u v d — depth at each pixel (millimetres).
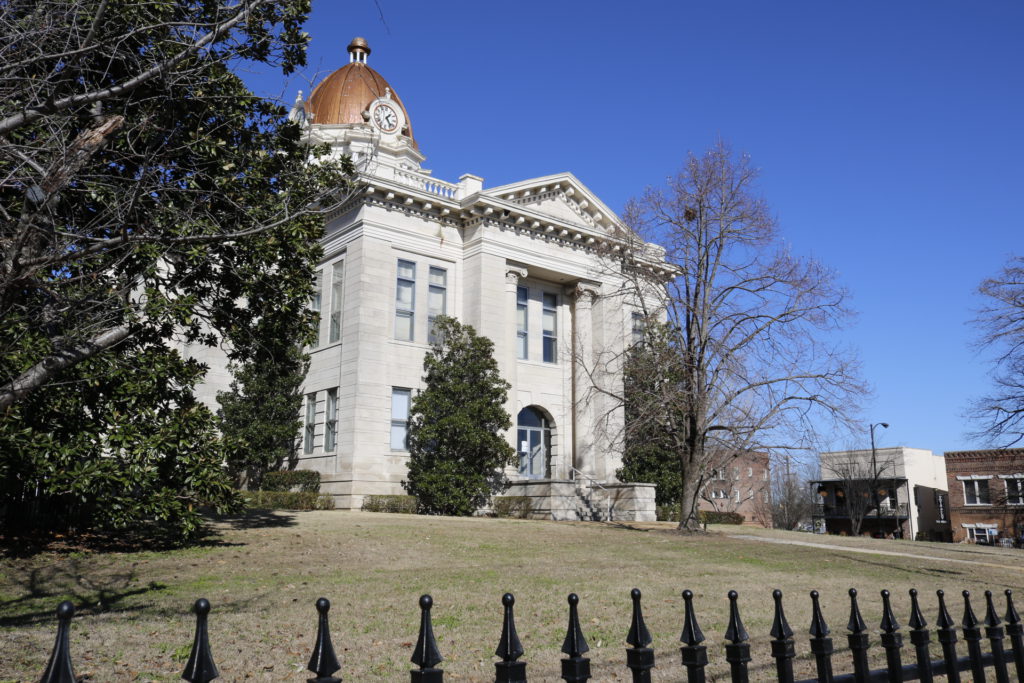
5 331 12922
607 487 36656
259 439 35250
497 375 34938
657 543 22797
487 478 34750
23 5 10391
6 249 10367
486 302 36438
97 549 16203
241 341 20406
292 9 13000
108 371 15930
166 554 16125
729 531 30281
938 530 66875
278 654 8680
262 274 18484
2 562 14297
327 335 36406
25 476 14898
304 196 16609
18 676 7457
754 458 27594
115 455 16172
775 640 3977
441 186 37906
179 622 10250
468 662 8570
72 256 9695
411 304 35969
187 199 14180
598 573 16047
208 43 10797
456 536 21391
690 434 26797
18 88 10109
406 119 56594
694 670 3691
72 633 9453
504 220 37656
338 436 34062
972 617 4816
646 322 28266
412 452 34031
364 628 10078
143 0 11977
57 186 9773
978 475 56125
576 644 3279
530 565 16969
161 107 12984
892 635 4426
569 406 39875
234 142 16797
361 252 34688
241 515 24141
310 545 18172
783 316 25266
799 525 76562
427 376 35281
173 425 16719
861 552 23453
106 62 12492
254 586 13266
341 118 52625
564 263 39562
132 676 7641
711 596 13672
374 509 31859
